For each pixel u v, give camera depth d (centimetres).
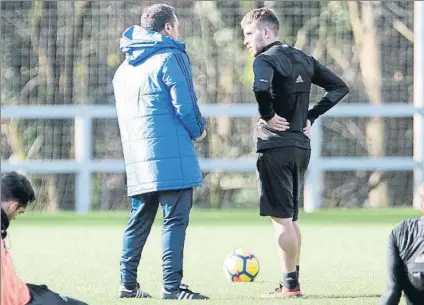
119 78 2342
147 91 2284
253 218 4778
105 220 4703
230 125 7212
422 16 5128
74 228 4328
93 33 6919
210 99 7238
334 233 4066
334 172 7238
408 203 7156
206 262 3105
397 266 1741
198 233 4088
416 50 5141
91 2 6906
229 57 7250
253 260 2658
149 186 2275
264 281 2656
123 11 6925
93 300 2297
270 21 2312
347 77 7325
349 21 7325
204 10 7262
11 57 6950
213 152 7212
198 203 7294
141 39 2308
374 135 7119
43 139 6962
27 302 1872
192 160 2291
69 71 6925
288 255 2297
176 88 2258
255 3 7256
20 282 1862
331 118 7312
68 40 6906
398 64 7256
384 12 7250
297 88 2284
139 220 2342
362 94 7288
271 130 2272
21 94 6956
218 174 7256
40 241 3794
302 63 2308
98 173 7081
